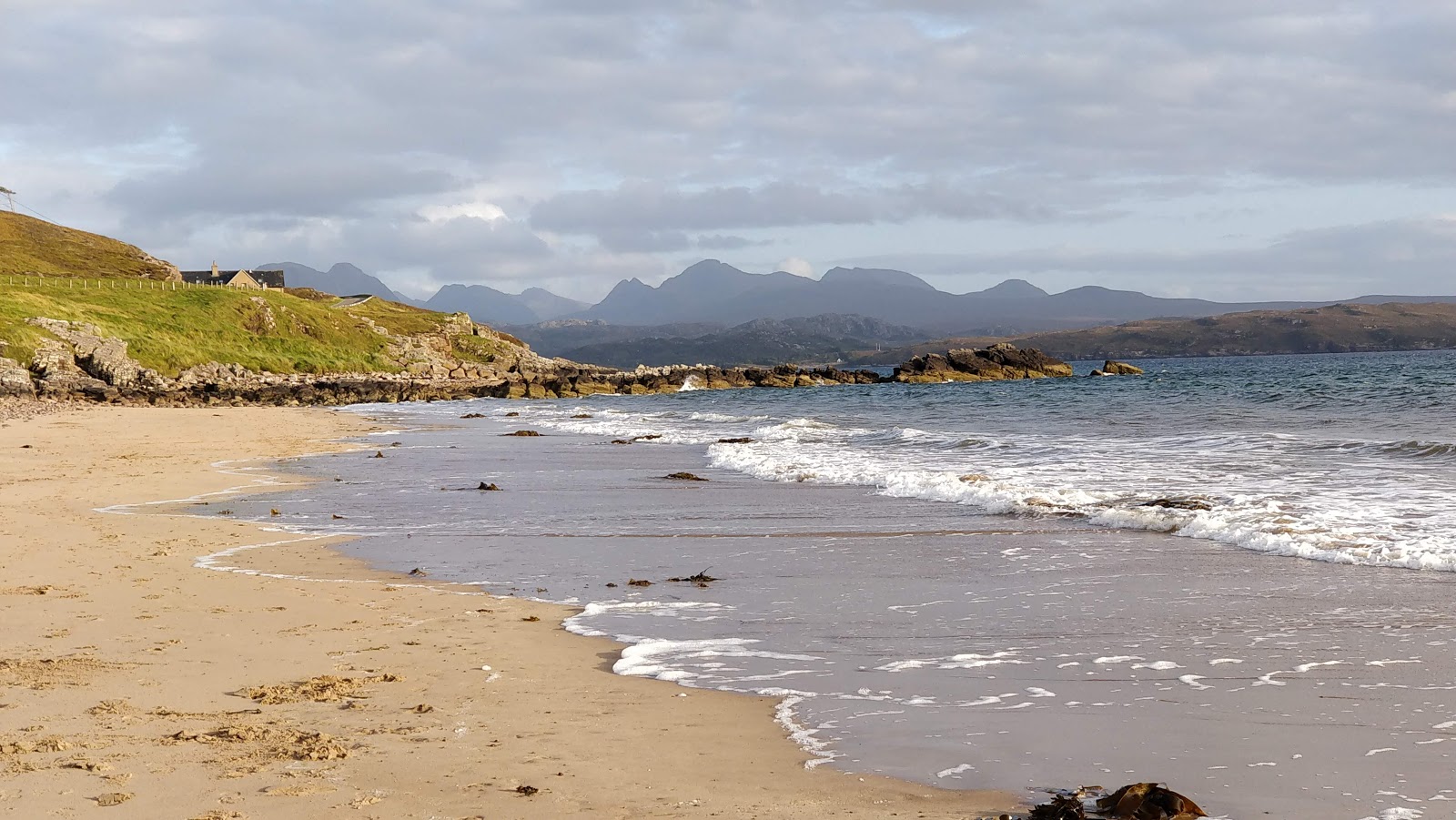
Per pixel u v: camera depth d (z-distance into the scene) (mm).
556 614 11891
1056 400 60469
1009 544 15516
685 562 15078
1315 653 9289
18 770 6719
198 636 10734
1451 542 13734
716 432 42594
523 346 153000
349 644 10445
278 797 6270
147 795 6293
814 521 18453
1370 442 26469
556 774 6727
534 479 26703
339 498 23203
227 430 45562
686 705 8305
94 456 32656
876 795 6348
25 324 86062
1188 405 49625
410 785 6508
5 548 16172
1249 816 5898
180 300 112188
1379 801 6039
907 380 107938
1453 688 8125
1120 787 6344
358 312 143500
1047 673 9023
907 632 10664
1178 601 11547
